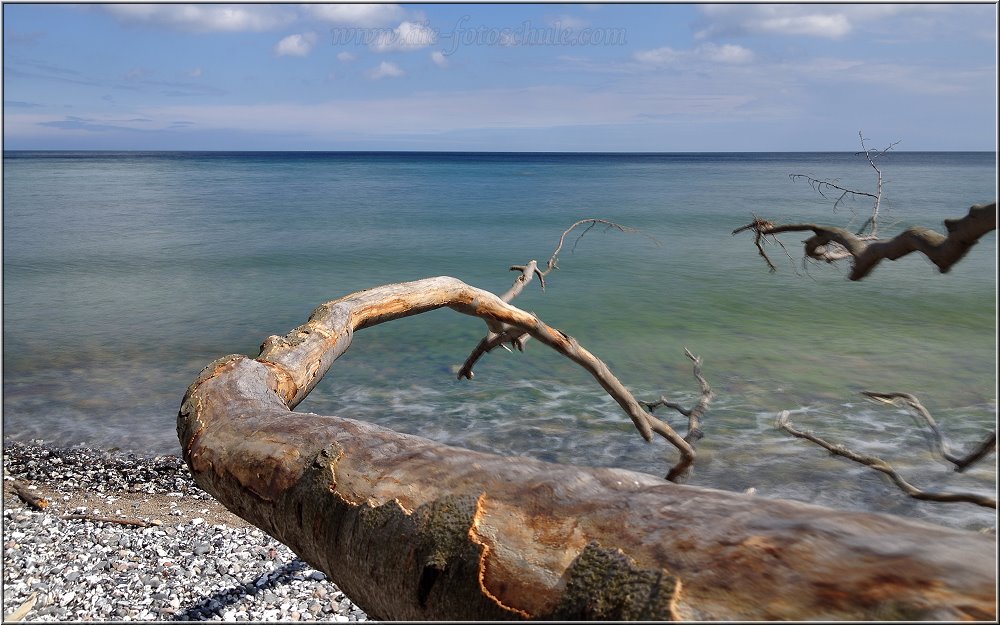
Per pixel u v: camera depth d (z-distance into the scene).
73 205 46.25
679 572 1.17
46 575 5.73
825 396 10.42
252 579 5.79
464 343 13.73
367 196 56.03
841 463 7.96
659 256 25.03
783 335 14.41
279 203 48.97
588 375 11.66
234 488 2.19
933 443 8.41
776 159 193.50
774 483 7.56
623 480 1.48
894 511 6.95
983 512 6.86
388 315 3.90
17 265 23.30
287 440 2.13
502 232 32.41
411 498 1.64
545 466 1.60
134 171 103.44
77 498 7.63
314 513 1.84
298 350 3.32
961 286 19.02
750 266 22.81
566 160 195.25
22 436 9.29
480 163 164.25
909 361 12.31
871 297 17.92
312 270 22.94
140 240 29.55
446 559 1.46
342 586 1.87
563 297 18.52
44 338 14.30
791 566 1.09
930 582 0.98
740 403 10.16
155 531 6.79
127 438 9.29
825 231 3.04
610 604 1.20
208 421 2.55
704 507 1.31
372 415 9.84
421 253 26.39
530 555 1.37
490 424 9.45
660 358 12.84
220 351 13.52
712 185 65.00
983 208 2.25
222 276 21.77
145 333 14.84
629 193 55.31
